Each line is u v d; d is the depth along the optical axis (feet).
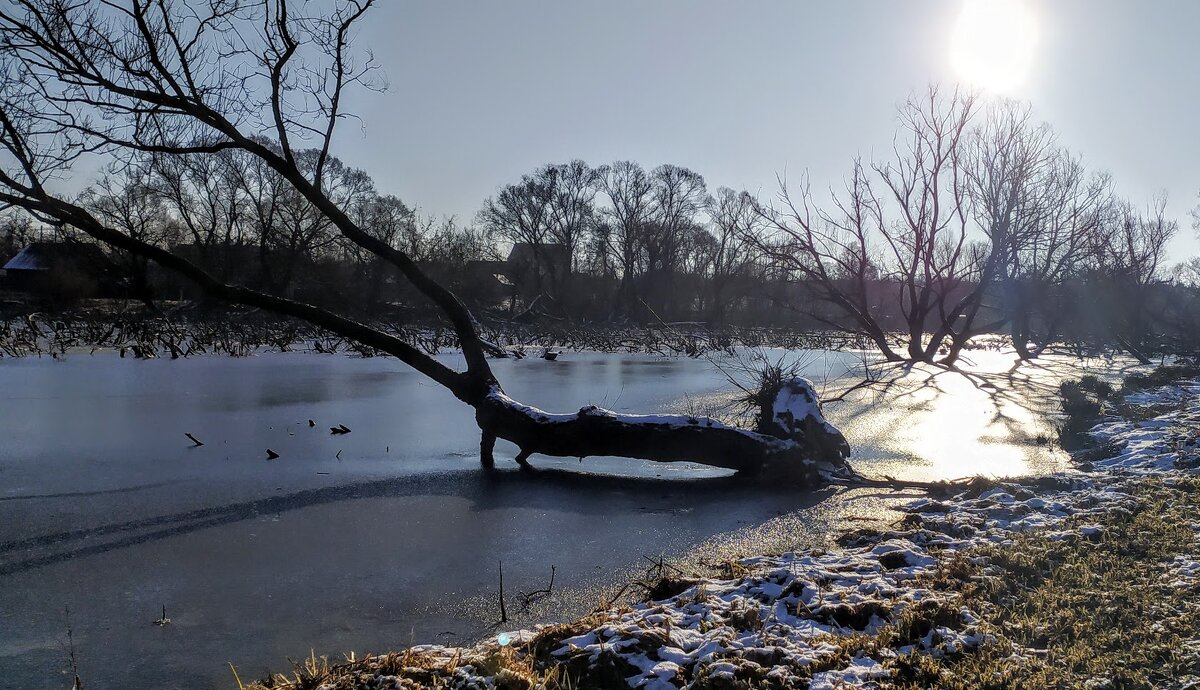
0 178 32.83
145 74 36.27
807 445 34.53
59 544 23.93
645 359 105.91
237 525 26.16
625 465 37.11
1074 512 24.35
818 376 82.43
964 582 17.98
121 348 87.25
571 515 28.14
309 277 164.35
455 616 18.85
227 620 18.53
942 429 48.91
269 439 41.09
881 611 16.21
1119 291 114.01
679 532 26.08
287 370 76.33
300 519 26.99
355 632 17.92
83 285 130.82
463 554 23.50
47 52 34.99
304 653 16.84
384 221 165.48
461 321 38.40
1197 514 23.36
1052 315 113.39
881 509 29.09
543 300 212.43
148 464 34.91
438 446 40.34
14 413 47.75
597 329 157.28
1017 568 18.86
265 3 37.40
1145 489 27.09
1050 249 79.82
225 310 136.05
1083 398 60.03
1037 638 14.76
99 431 42.42
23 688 15.26
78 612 18.94
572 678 13.41
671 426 33.65
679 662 13.91
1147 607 16.07
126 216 124.88
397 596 20.08
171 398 55.47
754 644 14.56
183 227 175.11
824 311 169.68
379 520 27.04
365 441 41.16
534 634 16.20
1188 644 14.19
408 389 62.75
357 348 96.53
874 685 12.94
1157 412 50.78
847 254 62.13
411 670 13.71
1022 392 69.26
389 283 169.89
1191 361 108.27
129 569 21.86
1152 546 20.27
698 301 259.39
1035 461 38.22
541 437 35.19
